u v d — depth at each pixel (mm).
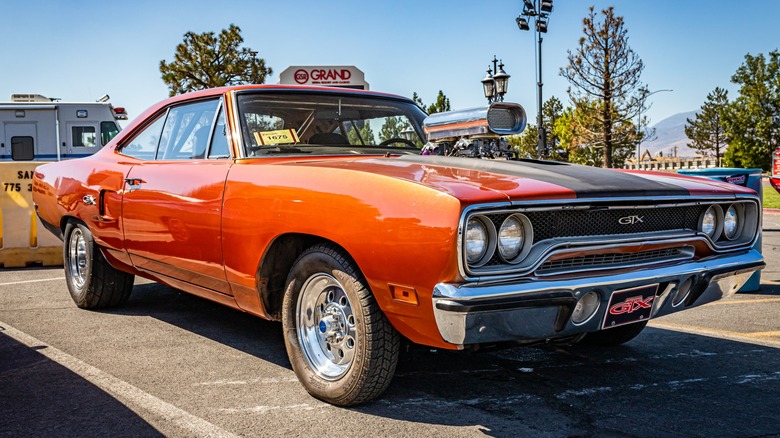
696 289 3365
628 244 3080
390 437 2930
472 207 2682
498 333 2768
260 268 3490
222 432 2979
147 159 4676
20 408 3258
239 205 3553
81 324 4941
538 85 20844
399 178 2977
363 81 18344
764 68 57750
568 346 4496
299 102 4266
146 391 3510
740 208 3652
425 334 2861
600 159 48375
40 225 7984
